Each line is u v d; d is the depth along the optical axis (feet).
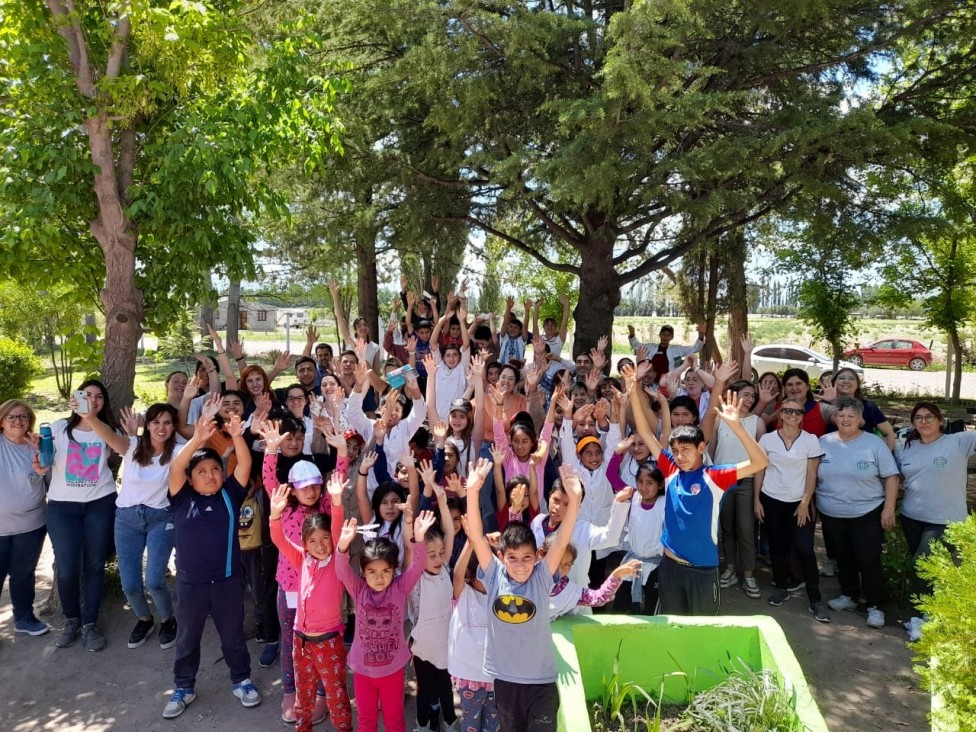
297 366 24.93
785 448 20.11
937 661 11.23
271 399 20.93
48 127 19.20
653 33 25.12
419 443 18.29
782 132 28.71
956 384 58.75
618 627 13.55
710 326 55.77
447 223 42.55
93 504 18.26
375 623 13.08
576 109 25.85
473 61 30.86
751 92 32.55
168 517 17.85
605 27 31.71
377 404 27.45
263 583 17.52
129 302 21.31
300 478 15.29
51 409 50.31
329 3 32.37
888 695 15.84
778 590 20.57
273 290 60.75
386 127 37.35
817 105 30.89
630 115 27.17
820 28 32.37
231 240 21.68
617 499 15.21
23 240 19.17
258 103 21.16
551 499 14.89
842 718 14.94
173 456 17.83
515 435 18.29
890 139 27.58
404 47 34.96
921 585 18.89
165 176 19.45
